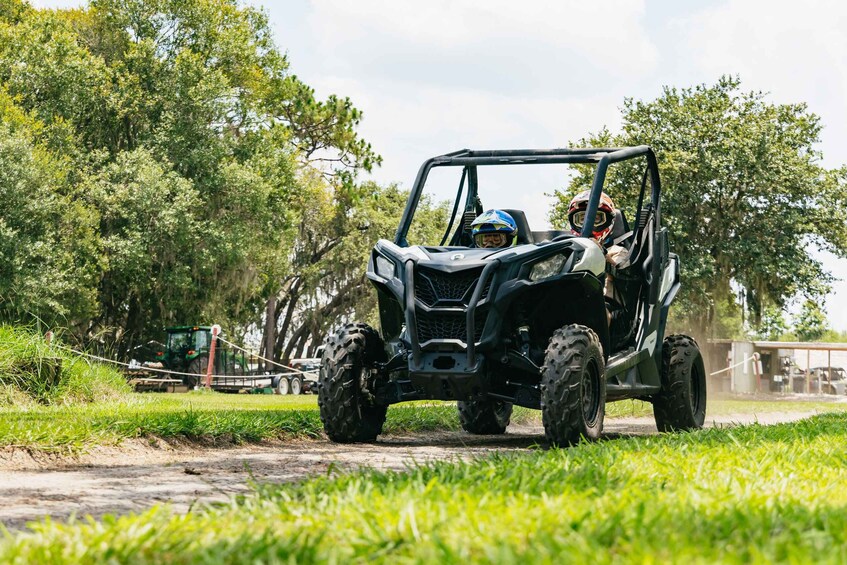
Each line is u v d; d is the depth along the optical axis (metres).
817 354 38.62
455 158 7.58
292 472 4.89
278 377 37.06
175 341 35.53
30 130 31.73
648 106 38.50
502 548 2.05
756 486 3.33
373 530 2.36
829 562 1.97
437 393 6.55
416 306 6.51
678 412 8.22
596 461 4.11
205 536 2.40
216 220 35.53
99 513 3.42
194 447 6.16
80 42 38.62
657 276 7.86
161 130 35.25
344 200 48.09
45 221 30.33
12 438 5.14
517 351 6.56
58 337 12.96
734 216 35.94
